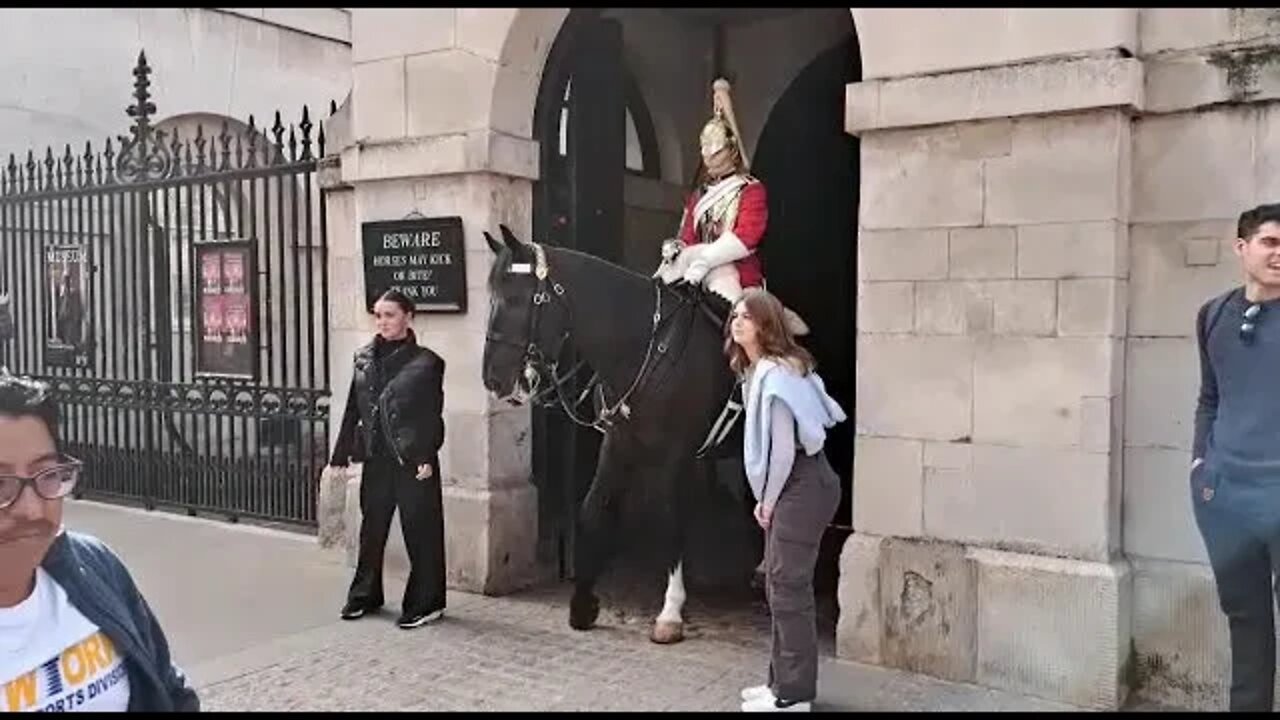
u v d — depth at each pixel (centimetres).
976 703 429
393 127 627
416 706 423
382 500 540
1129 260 437
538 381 498
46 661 179
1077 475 431
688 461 515
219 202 1059
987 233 448
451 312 606
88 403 891
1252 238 346
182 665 471
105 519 805
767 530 414
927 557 461
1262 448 346
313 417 745
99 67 1098
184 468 831
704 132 542
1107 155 422
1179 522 430
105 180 897
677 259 529
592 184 650
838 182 891
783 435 393
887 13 466
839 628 484
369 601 549
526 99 613
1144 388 437
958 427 456
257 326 774
